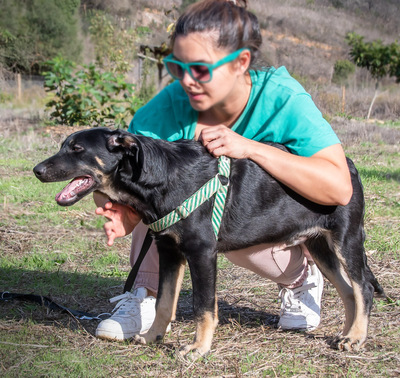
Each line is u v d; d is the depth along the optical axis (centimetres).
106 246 548
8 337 330
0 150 1024
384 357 316
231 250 328
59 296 419
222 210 312
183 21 278
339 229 332
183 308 405
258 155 304
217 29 274
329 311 394
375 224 619
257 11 3048
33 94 2206
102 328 337
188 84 282
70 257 509
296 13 3186
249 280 462
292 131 315
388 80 2800
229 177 318
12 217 619
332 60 2880
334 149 315
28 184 754
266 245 341
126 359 311
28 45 3123
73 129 1294
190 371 294
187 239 304
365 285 337
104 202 342
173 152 312
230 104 313
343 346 325
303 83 1945
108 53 2275
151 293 368
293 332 358
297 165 303
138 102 1356
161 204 304
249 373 294
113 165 307
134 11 3238
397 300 402
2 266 475
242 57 290
